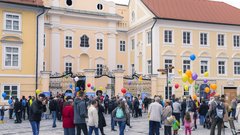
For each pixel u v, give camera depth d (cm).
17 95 3144
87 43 4300
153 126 1498
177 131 1681
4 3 3100
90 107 1381
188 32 4097
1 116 2500
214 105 1555
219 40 4250
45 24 4022
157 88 3762
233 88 4288
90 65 4297
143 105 3322
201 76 4097
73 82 3362
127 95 3148
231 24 4247
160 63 3916
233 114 2534
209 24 4184
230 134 1778
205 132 1870
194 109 2027
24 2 3192
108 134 1777
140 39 4294
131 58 4541
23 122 2470
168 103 1553
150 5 4144
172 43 3997
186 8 4338
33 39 3259
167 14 4006
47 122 2422
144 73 4131
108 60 4409
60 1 4141
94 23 4347
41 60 3284
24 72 3191
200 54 4119
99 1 4384
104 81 4166
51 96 2730
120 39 4594
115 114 1499
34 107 1422
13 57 3158
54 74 3538
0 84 3067
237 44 4356
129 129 2016
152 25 3966
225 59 4253
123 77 3538
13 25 3169
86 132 1248
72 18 4209
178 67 4006
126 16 4672
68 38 4184
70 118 1231
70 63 4184
